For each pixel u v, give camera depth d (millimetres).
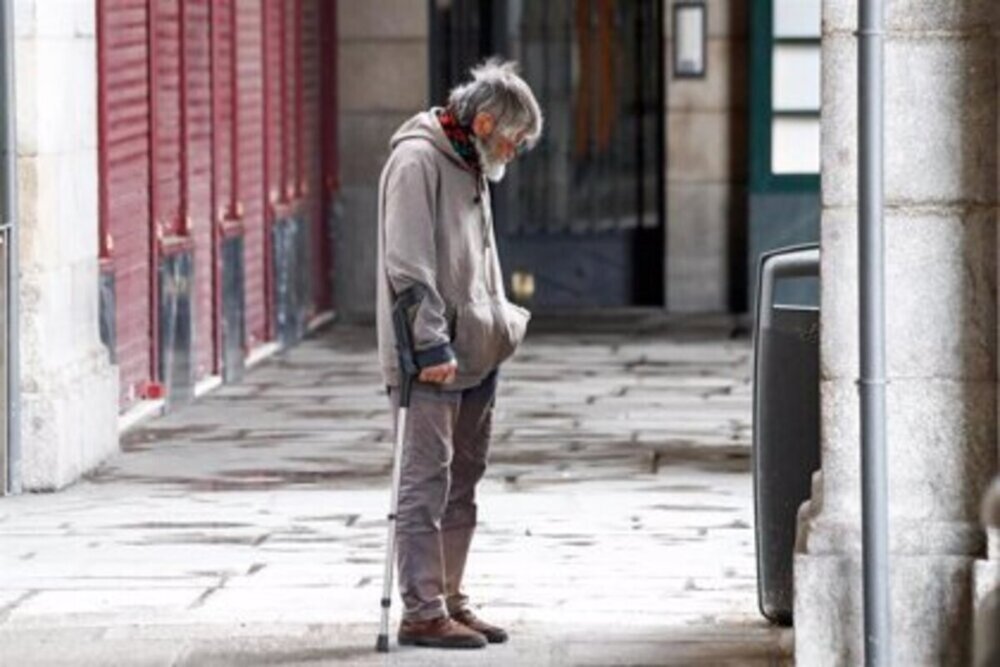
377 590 21906
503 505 27031
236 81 39125
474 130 18766
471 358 18969
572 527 25516
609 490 28203
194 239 36219
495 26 48719
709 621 20281
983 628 10117
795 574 17656
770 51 47344
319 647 19328
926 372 17609
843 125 17531
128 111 32281
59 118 28469
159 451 31188
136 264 32906
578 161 49250
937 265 17562
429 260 18734
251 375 39469
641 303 49469
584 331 45875
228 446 31766
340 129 48219
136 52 32656
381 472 29750
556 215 49375
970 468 17625
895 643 17594
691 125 48156
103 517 26219
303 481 28969
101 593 21828
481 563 23281
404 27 47969
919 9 17422
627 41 49094
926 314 17578
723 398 36906
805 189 47562
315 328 45906
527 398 36844
